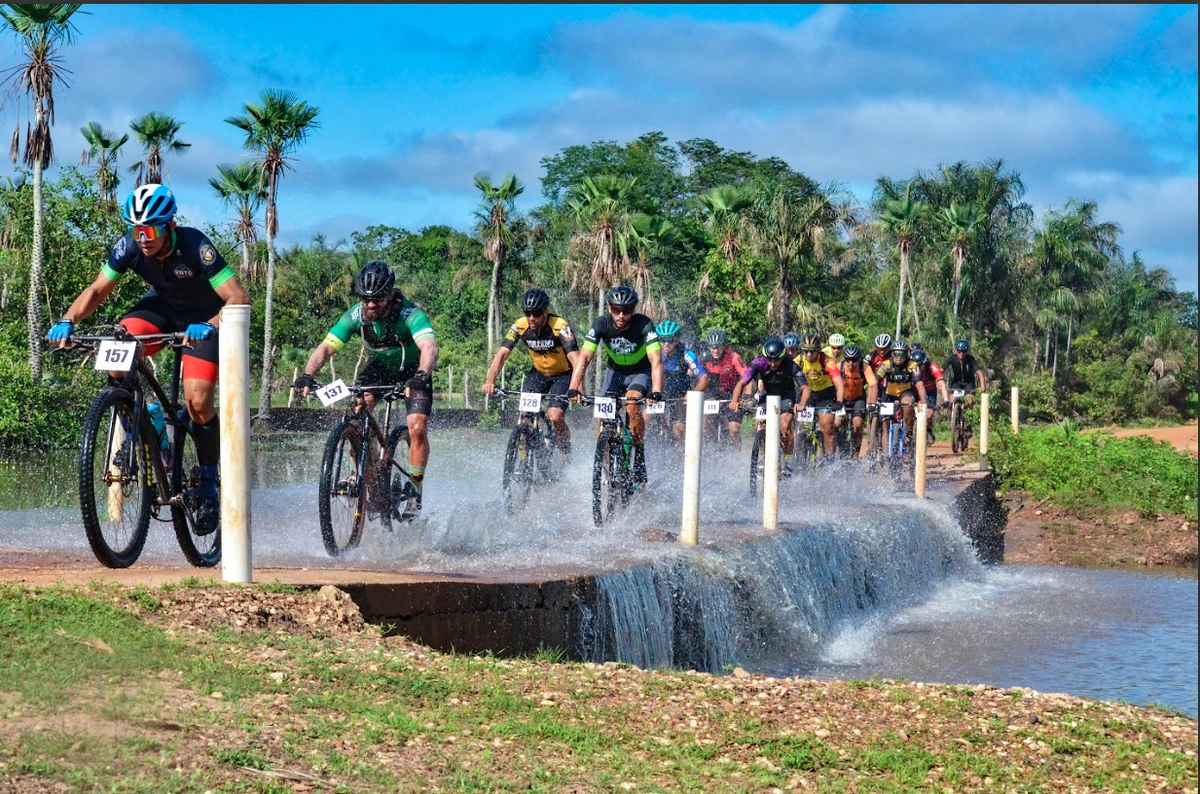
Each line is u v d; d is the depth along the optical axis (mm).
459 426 39781
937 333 56750
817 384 15664
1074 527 21438
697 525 9469
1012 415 27078
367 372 8266
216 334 6910
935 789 4887
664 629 8438
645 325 10250
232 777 3844
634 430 10250
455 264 75688
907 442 18516
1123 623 13320
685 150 75062
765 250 52719
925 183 59844
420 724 4777
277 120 39594
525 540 9133
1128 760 5465
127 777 3686
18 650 4660
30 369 26031
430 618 6441
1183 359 73312
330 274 63562
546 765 4539
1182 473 23031
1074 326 75000
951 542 16875
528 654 6984
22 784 3523
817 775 4922
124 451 6520
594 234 49625
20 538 9195
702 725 5371
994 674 10273
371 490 7941
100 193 36781
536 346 10211
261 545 8797
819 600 11352
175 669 4871
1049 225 66000
